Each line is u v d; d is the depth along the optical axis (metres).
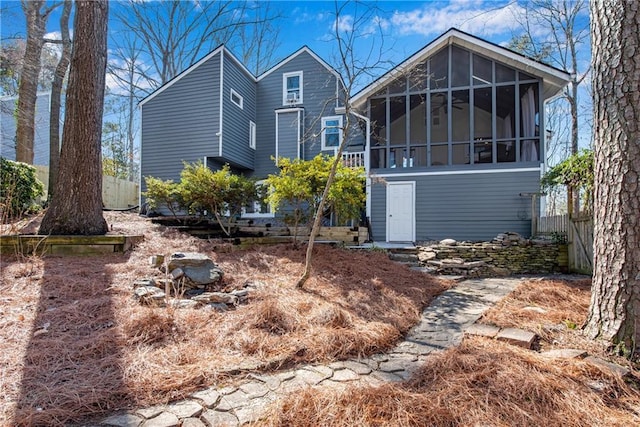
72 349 2.48
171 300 3.49
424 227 9.88
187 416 1.88
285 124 14.05
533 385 2.09
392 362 2.67
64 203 5.64
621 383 2.20
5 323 2.83
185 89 12.70
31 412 1.80
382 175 10.23
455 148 11.81
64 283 3.76
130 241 5.51
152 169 12.85
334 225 9.49
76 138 5.73
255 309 3.33
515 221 9.27
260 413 1.91
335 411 1.91
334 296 4.17
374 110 11.43
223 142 12.39
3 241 4.92
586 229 6.85
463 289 5.42
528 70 9.41
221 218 8.91
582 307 3.92
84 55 5.82
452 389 2.11
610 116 2.81
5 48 10.84
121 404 1.95
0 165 7.46
